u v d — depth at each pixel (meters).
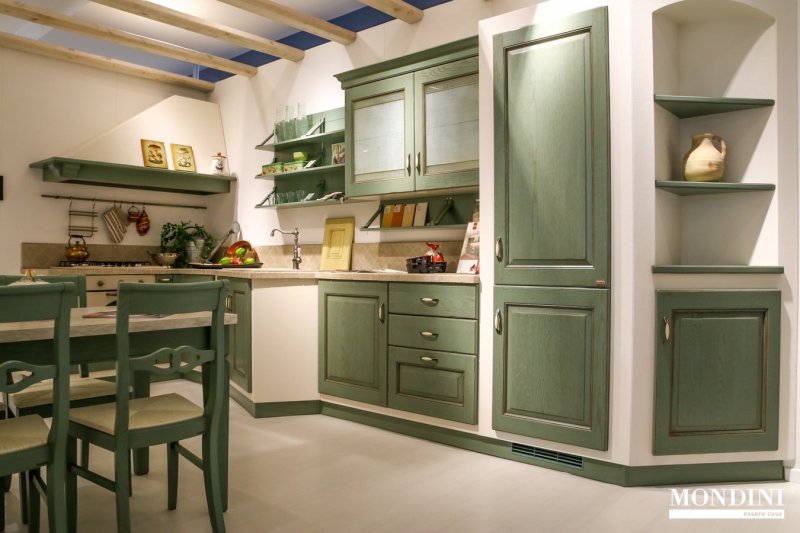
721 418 2.61
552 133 2.73
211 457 2.03
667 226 2.75
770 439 2.63
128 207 5.28
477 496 2.46
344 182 4.39
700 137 2.73
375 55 4.30
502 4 3.63
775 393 2.63
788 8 2.68
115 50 5.25
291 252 4.88
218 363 2.04
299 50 4.77
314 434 3.33
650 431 2.57
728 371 2.61
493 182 2.93
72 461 2.04
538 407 2.79
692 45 2.87
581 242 2.66
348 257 4.37
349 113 3.92
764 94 2.72
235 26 4.71
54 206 4.85
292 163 4.59
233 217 5.49
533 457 2.86
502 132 2.88
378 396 3.40
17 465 1.66
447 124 3.42
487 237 2.96
